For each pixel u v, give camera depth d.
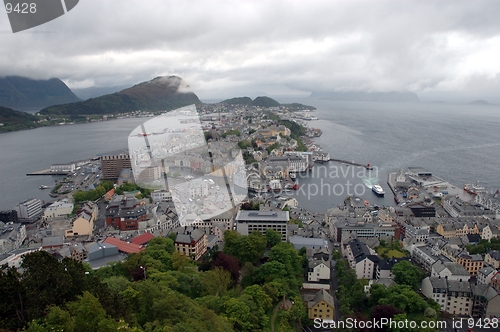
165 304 134.50
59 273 111.44
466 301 198.88
